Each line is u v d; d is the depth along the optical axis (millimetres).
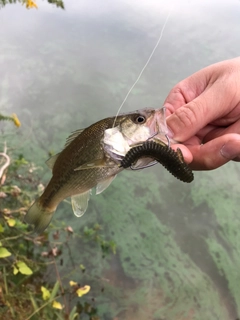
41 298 444
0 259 459
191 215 597
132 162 214
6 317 388
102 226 566
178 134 239
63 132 689
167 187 633
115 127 241
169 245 557
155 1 1200
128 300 483
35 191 549
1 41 928
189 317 476
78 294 437
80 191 259
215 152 233
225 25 1057
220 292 509
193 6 1170
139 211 592
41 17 1072
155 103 753
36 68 845
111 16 1107
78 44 956
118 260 526
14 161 549
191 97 279
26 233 461
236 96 248
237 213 601
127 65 884
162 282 508
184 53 925
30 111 724
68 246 503
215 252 552
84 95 780
